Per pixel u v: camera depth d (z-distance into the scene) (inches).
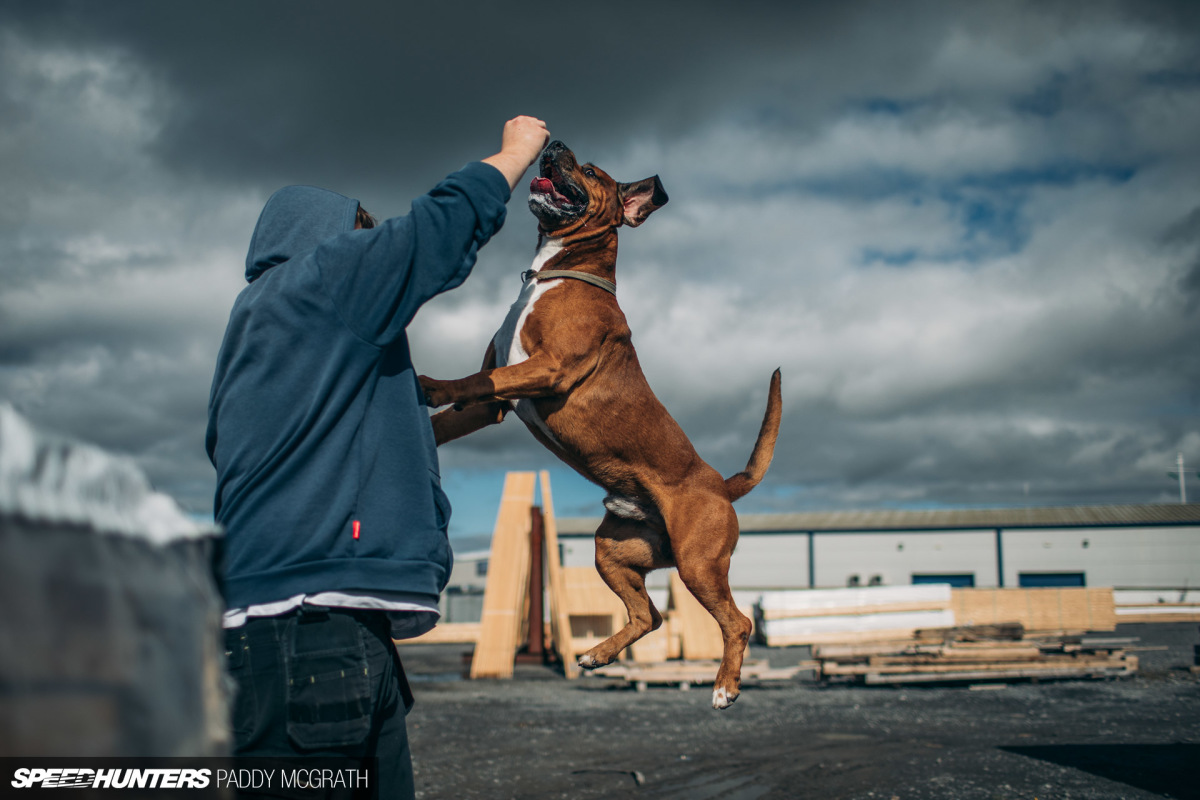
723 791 235.9
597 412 140.3
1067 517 1675.7
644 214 155.4
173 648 33.1
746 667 525.0
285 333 70.9
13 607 24.6
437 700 435.8
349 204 84.5
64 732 26.2
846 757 282.5
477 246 78.2
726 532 148.3
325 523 68.2
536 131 88.8
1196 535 1590.8
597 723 358.3
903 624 823.7
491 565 581.0
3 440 26.1
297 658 66.0
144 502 34.4
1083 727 344.2
